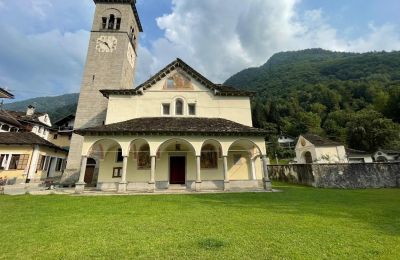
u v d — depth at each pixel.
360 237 6.53
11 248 5.70
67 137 47.25
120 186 17.98
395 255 5.23
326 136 70.19
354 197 15.02
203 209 10.77
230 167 22.05
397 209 10.85
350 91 98.00
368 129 55.38
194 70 24.38
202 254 5.25
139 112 23.31
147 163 21.39
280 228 7.44
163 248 5.64
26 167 26.94
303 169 24.27
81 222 8.31
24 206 11.73
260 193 16.92
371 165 22.67
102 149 21.23
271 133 20.08
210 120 22.66
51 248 5.69
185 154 22.27
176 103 24.06
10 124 33.97
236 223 8.09
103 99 27.36
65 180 24.06
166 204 12.20
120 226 7.73
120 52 29.41
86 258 5.09
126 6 31.75
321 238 6.41
